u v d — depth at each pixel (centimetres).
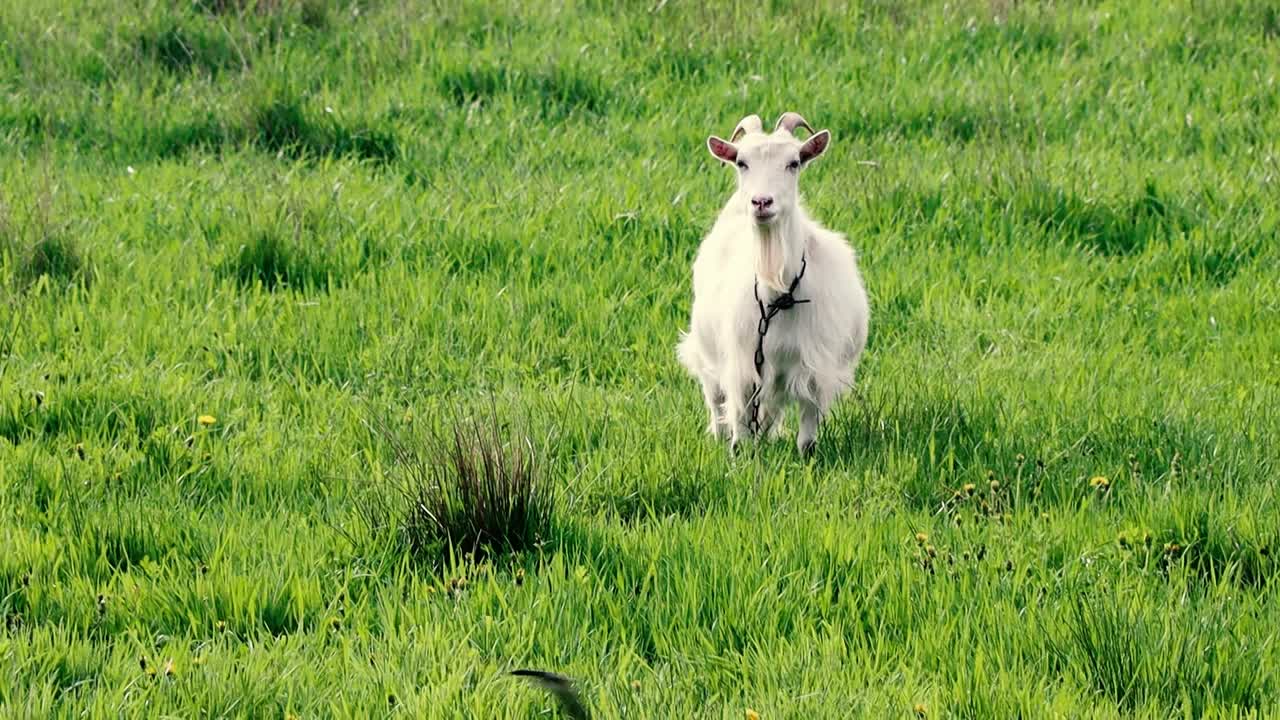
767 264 1455
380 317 1892
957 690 1060
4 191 2184
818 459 1538
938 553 1280
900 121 2600
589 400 1652
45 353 1722
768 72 2791
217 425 1579
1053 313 1964
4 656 1098
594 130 2580
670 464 1464
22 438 1533
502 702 1059
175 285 1973
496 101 2667
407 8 2972
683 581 1223
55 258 1969
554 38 2880
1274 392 1702
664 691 1070
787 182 1444
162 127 2531
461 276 2045
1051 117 2589
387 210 2219
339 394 1686
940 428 1562
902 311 1998
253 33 2856
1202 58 2869
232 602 1202
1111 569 1262
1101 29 2984
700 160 2439
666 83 2741
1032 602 1174
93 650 1132
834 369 1543
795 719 1034
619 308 1942
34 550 1268
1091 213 2233
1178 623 1139
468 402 1672
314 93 2650
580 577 1231
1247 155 2439
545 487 1337
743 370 1526
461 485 1321
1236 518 1328
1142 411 1611
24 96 2650
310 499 1422
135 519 1320
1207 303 1980
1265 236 2164
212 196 2269
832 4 2986
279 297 1944
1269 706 1062
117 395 1600
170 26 2859
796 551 1284
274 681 1083
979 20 2970
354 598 1248
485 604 1202
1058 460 1498
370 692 1065
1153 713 1041
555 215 2208
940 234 2202
